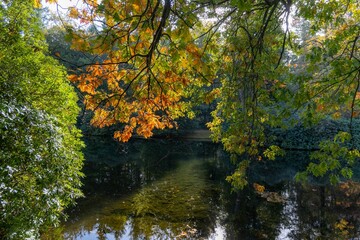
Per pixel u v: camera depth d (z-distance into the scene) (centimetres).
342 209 944
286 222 842
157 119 421
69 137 767
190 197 1069
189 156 1909
